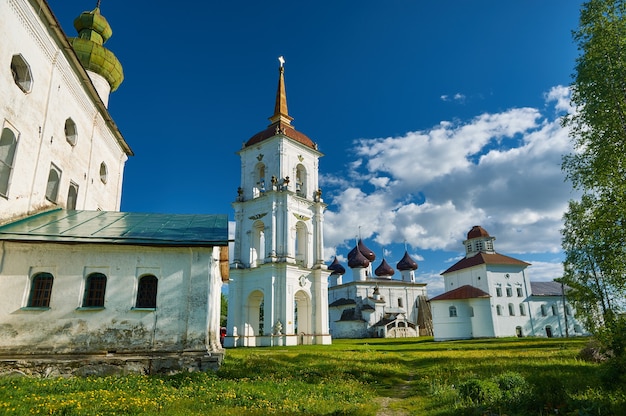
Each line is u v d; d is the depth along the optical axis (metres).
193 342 15.60
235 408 9.83
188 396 11.16
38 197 18.98
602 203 16.08
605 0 19.94
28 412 8.74
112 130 28.36
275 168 47.50
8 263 15.27
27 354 14.49
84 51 28.78
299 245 49.25
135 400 10.09
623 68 19.16
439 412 9.80
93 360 14.44
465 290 61.28
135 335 15.38
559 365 16.75
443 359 23.27
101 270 15.92
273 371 17.22
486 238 73.06
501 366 17.53
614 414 7.82
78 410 8.97
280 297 43.03
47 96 19.67
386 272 95.94
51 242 15.49
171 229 18.12
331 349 34.78
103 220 19.03
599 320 16.42
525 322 65.38
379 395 13.54
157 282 16.20
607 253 15.55
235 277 45.72
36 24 18.22
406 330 79.62
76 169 23.30
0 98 16.08
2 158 17.11
